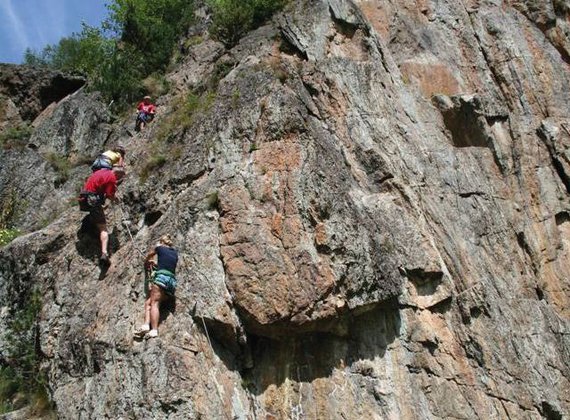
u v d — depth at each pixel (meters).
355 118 13.30
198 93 14.43
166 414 9.09
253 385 10.15
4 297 11.76
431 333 11.06
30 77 18.78
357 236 10.84
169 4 19.31
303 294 10.09
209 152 11.87
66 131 16.38
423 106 14.59
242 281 10.06
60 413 9.75
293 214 10.62
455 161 13.74
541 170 14.79
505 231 13.28
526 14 17.38
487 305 11.84
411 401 10.45
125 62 17.91
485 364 11.21
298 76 13.52
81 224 12.09
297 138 11.53
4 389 10.59
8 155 15.80
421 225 12.20
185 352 9.60
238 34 16.59
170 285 10.03
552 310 12.67
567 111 15.94
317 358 10.45
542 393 11.35
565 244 14.21
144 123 15.81
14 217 14.40
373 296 10.66
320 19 14.64
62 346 10.45
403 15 16.23
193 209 10.91
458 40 16.25
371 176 12.59
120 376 9.59
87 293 11.00
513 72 16.02
